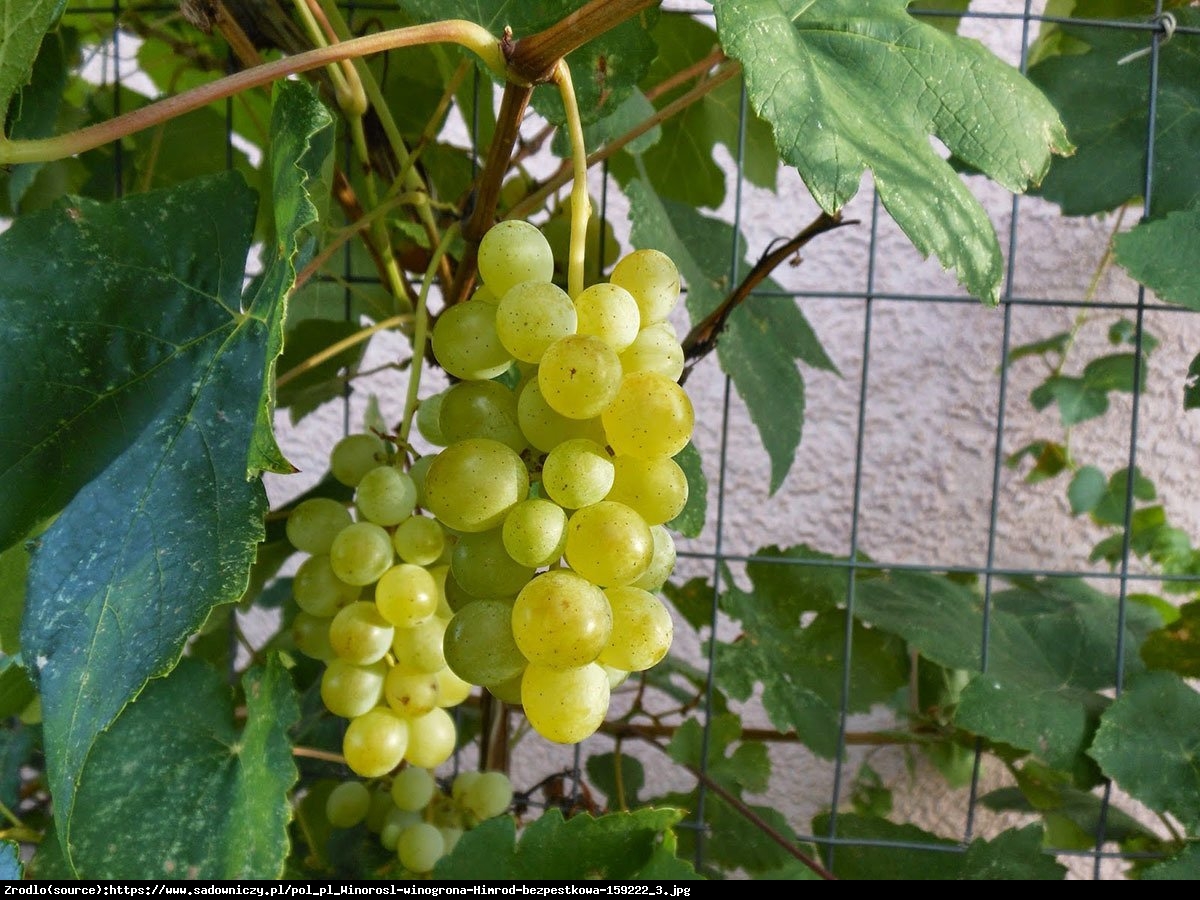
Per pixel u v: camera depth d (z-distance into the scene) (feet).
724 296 1.08
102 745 0.78
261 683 0.81
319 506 0.79
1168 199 1.04
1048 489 1.63
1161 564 1.49
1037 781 1.25
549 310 0.56
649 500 0.58
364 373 1.10
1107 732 1.02
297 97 0.61
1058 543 1.64
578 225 0.59
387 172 0.93
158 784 0.79
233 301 0.69
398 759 0.78
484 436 0.62
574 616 0.52
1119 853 1.09
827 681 1.23
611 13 0.54
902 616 1.17
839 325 1.63
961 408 1.63
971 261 0.64
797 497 1.65
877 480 1.65
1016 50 1.47
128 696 0.54
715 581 1.09
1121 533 1.60
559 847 0.87
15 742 1.02
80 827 0.76
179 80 1.24
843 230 1.61
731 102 1.25
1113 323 1.58
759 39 0.60
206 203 0.69
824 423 1.65
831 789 1.58
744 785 1.20
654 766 1.57
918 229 0.61
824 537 1.65
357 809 1.01
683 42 1.17
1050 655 1.22
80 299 0.66
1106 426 1.60
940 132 0.69
